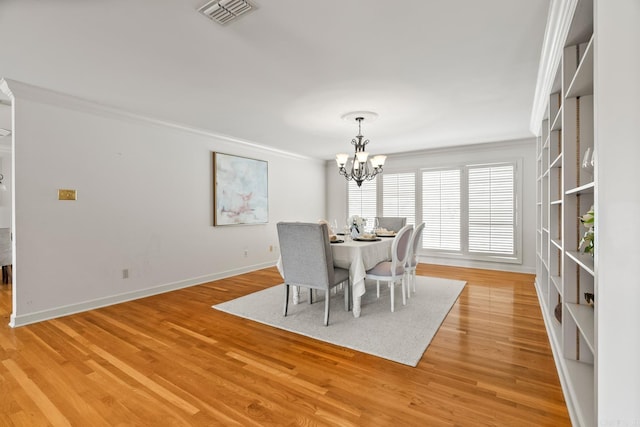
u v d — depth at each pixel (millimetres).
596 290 1231
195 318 3180
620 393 1192
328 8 1797
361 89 2988
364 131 4574
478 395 1855
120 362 2273
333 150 6066
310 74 2662
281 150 5980
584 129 1914
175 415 1703
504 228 5344
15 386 1972
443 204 5891
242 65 2506
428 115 3781
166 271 4219
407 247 3535
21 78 2775
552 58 2223
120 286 3736
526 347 2471
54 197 3199
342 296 3971
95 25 1958
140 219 3934
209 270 4793
